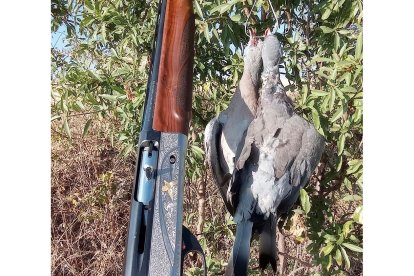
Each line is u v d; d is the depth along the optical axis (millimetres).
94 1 1757
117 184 2707
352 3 1362
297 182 1137
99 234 2721
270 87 1145
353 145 1584
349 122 1393
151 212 1083
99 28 1771
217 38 1488
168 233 1089
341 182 1592
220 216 2182
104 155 2688
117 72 1701
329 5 1384
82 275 2729
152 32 1642
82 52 1937
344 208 1818
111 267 2707
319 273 1715
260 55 1156
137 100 1591
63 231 2738
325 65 1552
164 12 1107
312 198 1560
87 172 2703
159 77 1093
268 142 1132
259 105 1150
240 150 1145
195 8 1488
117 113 1749
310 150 1134
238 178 1141
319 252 1549
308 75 1531
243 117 1157
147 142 1087
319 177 1624
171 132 1094
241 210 1146
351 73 1343
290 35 1550
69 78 1703
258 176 1133
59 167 2688
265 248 1145
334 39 1406
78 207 2711
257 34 1481
